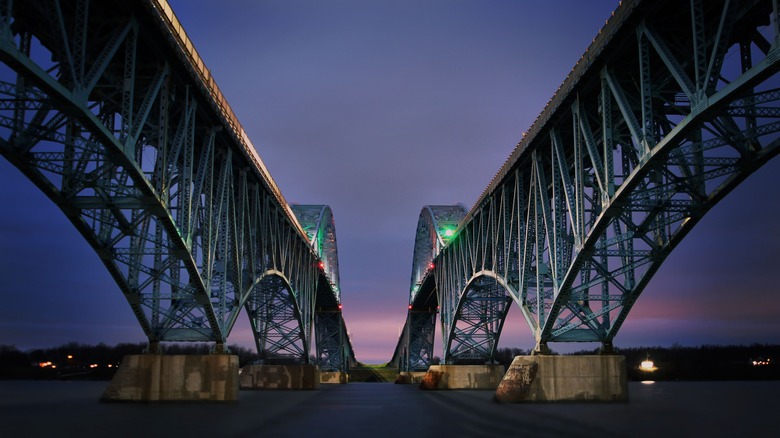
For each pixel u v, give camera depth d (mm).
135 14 30797
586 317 46031
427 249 114625
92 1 29609
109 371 186250
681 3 30031
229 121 44625
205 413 44125
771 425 44500
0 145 30172
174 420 40969
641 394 92688
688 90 27656
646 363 190125
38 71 23906
